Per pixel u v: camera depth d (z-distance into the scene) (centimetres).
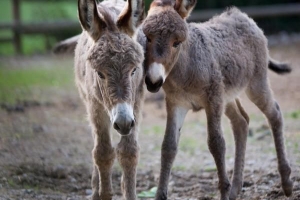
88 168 2072
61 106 3108
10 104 3036
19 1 5022
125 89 1305
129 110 1292
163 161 1650
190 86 1606
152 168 2155
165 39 1496
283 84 3456
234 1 5397
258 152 2269
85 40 1612
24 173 1923
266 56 1864
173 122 1666
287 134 2406
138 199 1778
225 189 1589
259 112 2903
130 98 1310
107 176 1548
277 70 1995
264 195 1761
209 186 1898
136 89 1435
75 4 5938
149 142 2506
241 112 1902
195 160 2262
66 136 2495
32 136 2428
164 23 1504
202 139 2561
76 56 1725
